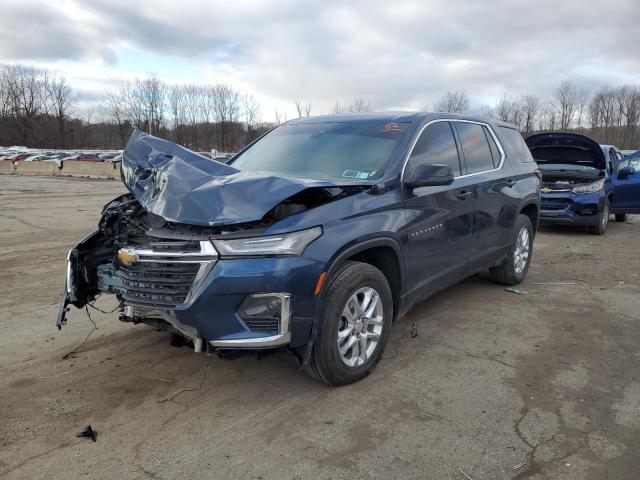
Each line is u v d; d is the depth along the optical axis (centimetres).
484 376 380
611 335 462
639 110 5975
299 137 478
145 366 396
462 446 295
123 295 345
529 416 326
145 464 280
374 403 342
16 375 381
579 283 638
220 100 6844
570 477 269
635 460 282
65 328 473
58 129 8794
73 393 355
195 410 334
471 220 489
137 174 382
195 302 301
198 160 384
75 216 1236
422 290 429
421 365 399
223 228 311
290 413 330
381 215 369
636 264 750
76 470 275
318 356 337
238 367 395
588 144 1015
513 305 546
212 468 277
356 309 356
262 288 302
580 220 986
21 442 300
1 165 3728
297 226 315
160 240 328
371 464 280
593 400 346
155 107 7106
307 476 270
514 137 639
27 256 778
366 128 455
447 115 498
